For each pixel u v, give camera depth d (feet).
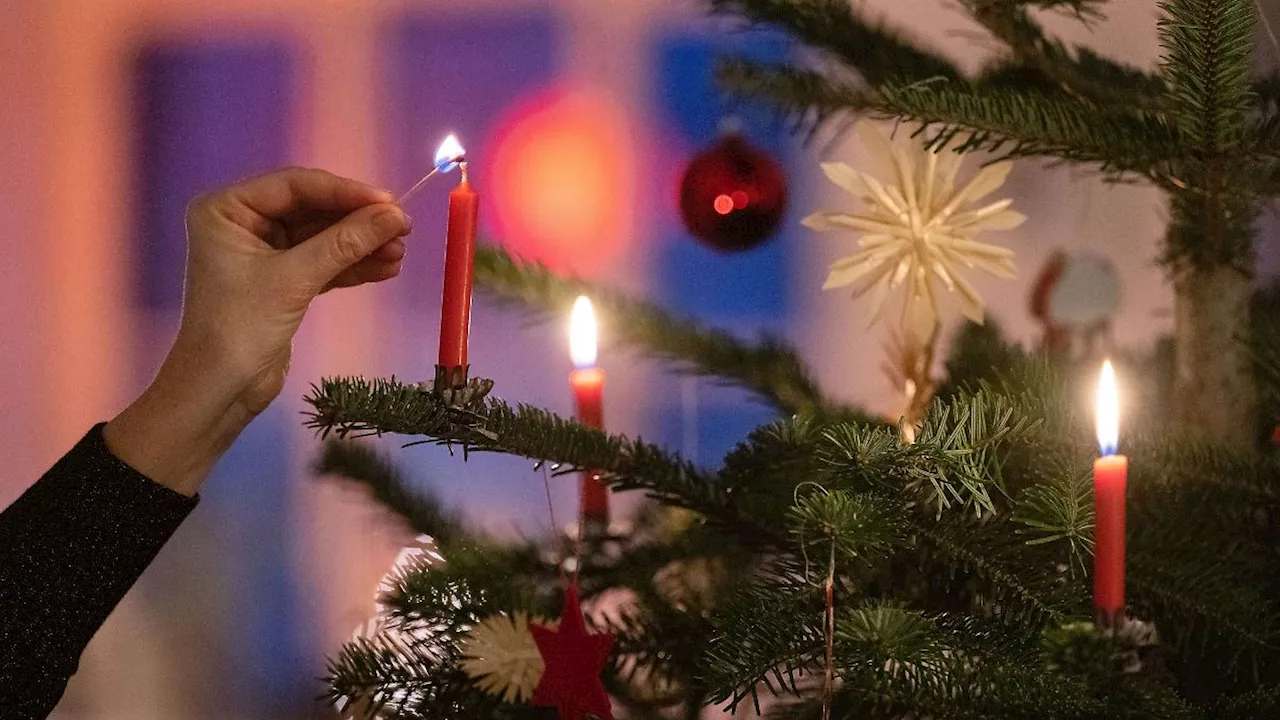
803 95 5.62
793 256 12.16
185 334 5.01
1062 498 4.95
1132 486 5.20
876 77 5.52
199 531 13.11
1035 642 4.95
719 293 12.53
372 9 13.62
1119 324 8.46
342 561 12.94
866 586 5.12
